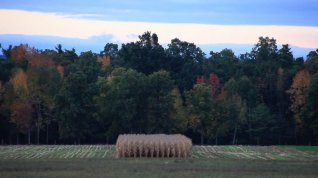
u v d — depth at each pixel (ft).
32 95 460.55
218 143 483.10
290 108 477.36
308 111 447.01
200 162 237.86
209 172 196.75
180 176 182.91
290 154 304.30
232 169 208.03
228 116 463.83
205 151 326.85
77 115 435.12
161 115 443.73
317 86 442.50
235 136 477.36
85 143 460.96
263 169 209.46
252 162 240.73
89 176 181.98
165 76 448.24
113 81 446.60
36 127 464.65
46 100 460.14
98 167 212.02
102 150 327.47
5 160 241.55
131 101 433.89
